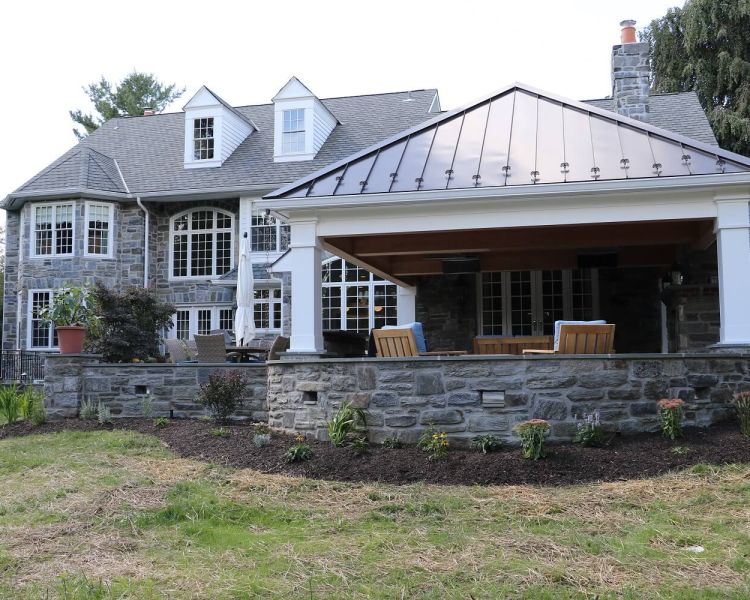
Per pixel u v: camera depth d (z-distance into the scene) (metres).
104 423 10.51
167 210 21.11
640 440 7.25
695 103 17.56
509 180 8.70
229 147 21.55
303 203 9.00
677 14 26.42
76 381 11.10
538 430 6.95
